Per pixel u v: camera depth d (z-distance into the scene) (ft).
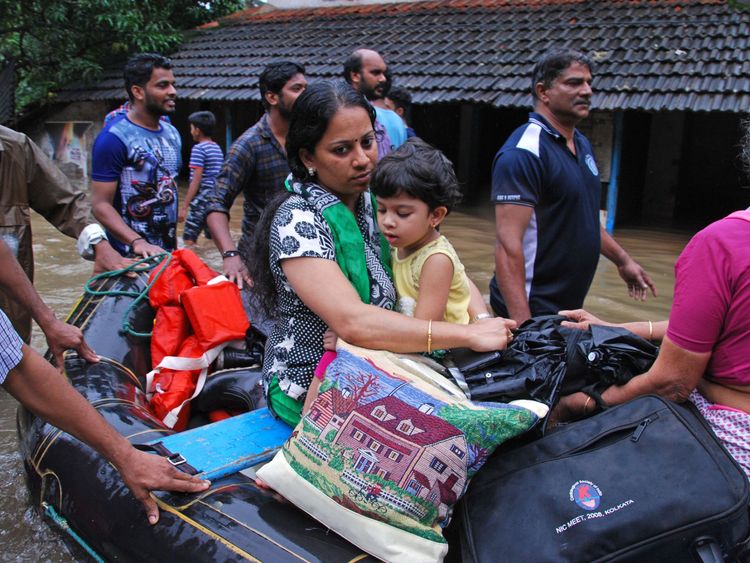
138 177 13.56
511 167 10.80
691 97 26.71
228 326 11.35
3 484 10.11
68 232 12.75
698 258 6.63
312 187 7.13
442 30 37.63
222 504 7.04
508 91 30.50
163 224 14.10
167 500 7.22
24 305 9.45
